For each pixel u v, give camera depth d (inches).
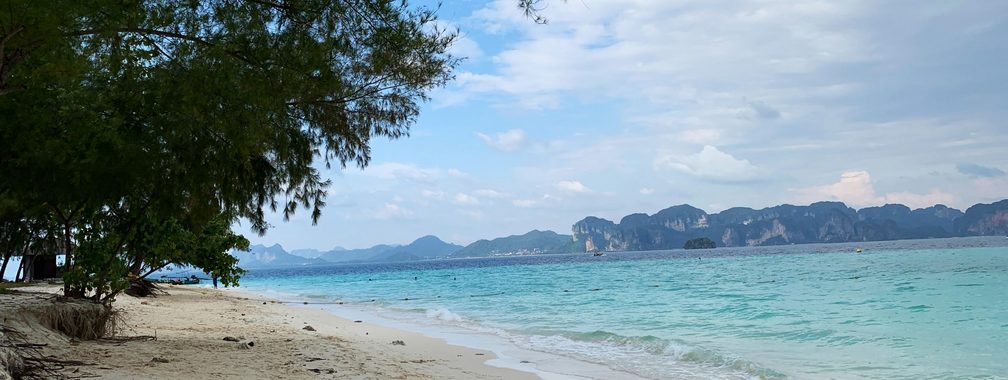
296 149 385.7
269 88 327.6
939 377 413.1
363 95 384.2
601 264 4530.0
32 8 251.6
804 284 1512.1
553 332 681.6
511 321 832.3
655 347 545.3
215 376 305.9
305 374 339.6
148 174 370.3
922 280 1510.8
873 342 581.6
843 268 2356.1
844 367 456.4
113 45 307.4
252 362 367.6
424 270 5260.8
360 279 3353.8
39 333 353.4
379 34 334.6
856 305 949.2
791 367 458.6
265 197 406.6
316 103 379.9
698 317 832.3
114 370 292.4
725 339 614.9
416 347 553.6
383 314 983.0
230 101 322.0
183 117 339.6
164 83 320.5
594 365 462.0
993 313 792.9
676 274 2361.0
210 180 374.3
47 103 364.8
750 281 1722.4
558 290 1579.7
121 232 462.9
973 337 597.9
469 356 501.7
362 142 405.4
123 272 477.1
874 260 3105.3
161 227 476.4
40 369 257.8
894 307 903.1
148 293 1063.6
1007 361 467.5
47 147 362.0
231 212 414.0
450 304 1203.9
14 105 355.9
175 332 543.8
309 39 326.3
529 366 455.5
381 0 327.3
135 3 295.4
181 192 389.4
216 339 500.1
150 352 373.7
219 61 311.9
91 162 369.1
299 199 412.8
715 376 419.8
